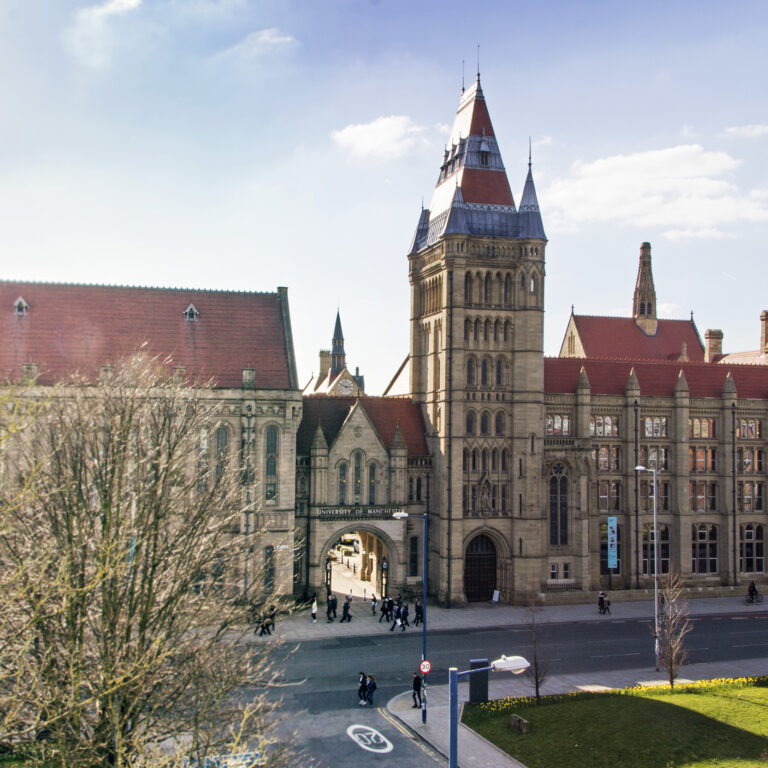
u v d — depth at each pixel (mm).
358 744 43469
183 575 29750
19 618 25500
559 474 84250
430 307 85562
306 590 77125
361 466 80062
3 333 71562
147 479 32125
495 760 41594
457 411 80125
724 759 40688
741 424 93000
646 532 89250
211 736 26016
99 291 76562
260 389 74312
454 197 81312
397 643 64188
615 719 45594
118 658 25422
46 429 32031
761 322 107312
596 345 109000
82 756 25188
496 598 80188
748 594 84062
